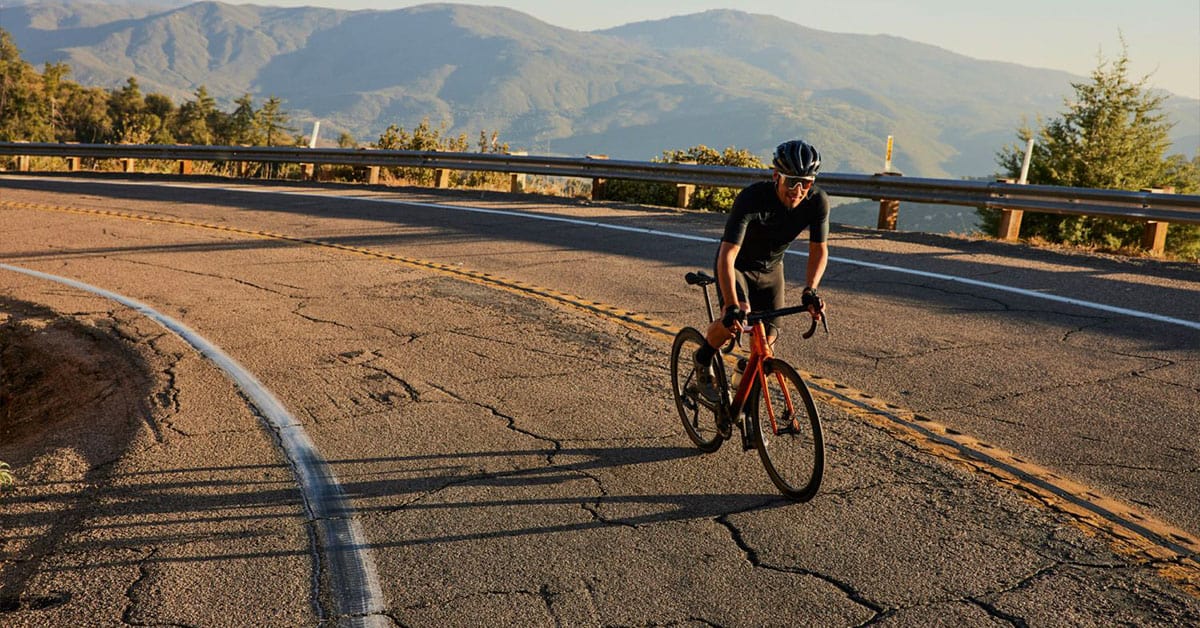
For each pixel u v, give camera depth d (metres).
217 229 15.20
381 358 7.66
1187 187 27.73
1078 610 3.77
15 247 13.44
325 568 4.20
